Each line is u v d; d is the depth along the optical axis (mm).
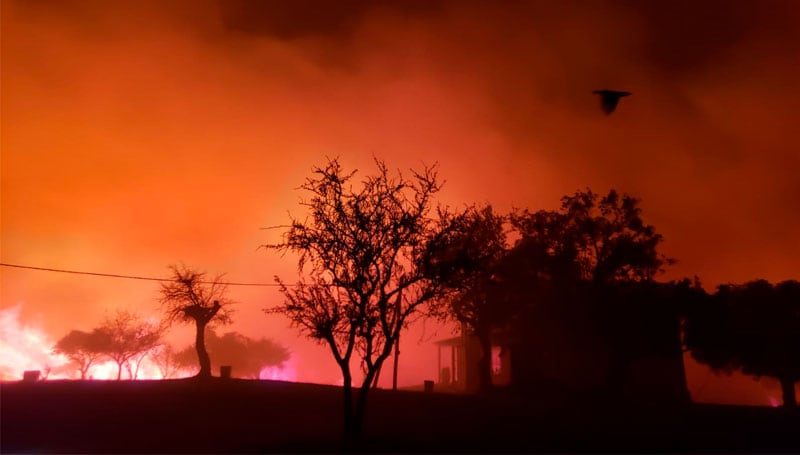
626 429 28375
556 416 32906
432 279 23906
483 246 35906
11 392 31812
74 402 29766
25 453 20328
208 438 23359
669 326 44688
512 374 48094
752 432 28266
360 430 22234
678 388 48094
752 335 46594
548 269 44375
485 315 44125
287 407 32094
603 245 44625
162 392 34344
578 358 48500
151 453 20359
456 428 27469
